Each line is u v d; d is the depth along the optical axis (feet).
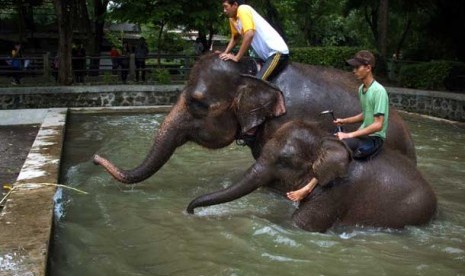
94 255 16.46
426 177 26.61
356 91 22.77
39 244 14.92
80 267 15.56
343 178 18.42
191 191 23.34
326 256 16.52
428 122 45.39
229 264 15.88
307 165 19.12
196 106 21.68
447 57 80.69
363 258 16.38
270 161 19.45
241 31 21.59
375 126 18.10
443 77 54.70
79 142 34.53
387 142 21.52
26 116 42.60
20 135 36.50
